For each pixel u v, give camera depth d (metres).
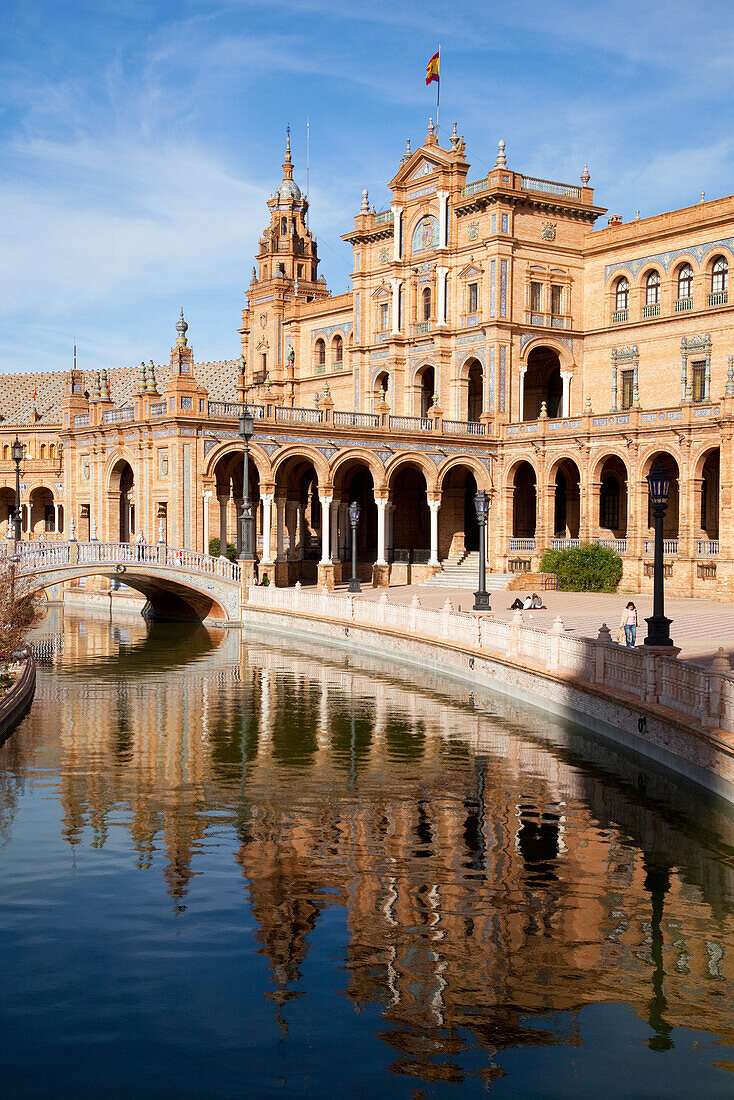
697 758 18.16
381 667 35.53
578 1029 10.31
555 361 67.12
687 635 34.41
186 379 54.88
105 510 63.62
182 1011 10.60
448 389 66.81
